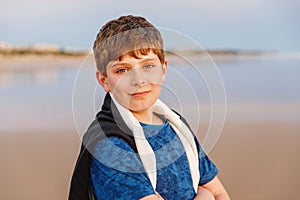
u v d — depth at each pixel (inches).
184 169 57.1
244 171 222.5
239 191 211.5
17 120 261.0
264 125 253.3
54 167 226.2
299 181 224.5
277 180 220.8
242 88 295.6
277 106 275.4
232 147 236.5
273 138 245.9
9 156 234.5
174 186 55.2
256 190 215.0
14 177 221.6
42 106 271.6
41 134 247.6
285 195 213.3
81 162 54.0
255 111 267.7
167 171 54.9
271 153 235.6
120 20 52.3
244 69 314.8
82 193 54.2
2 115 265.4
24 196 210.2
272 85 297.4
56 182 218.8
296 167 231.3
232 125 255.9
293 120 260.2
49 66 321.7
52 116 265.6
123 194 51.8
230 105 279.3
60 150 236.8
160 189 54.2
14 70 323.3
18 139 243.9
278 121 260.2
